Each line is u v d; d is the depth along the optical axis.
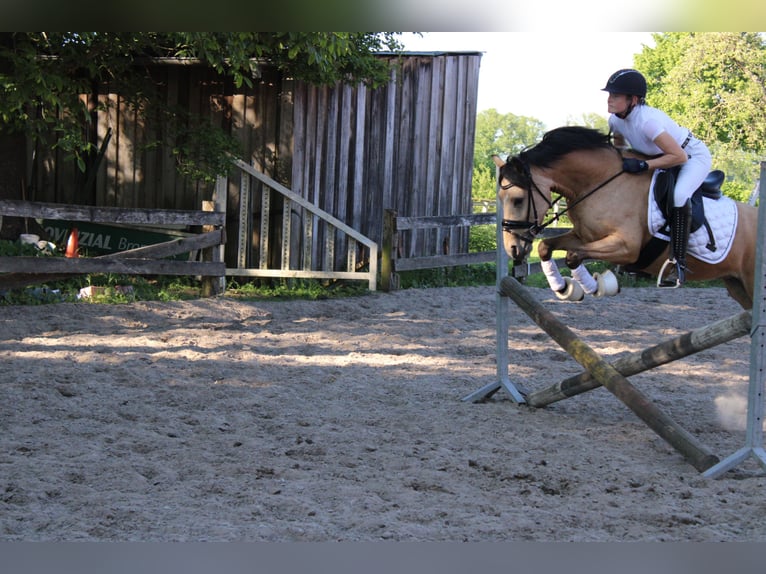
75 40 10.27
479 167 43.12
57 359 7.24
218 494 4.16
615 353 8.48
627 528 3.81
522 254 5.45
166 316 9.61
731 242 5.43
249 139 12.45
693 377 7.46
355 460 4.80
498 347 6.46
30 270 9.07
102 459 4.65
